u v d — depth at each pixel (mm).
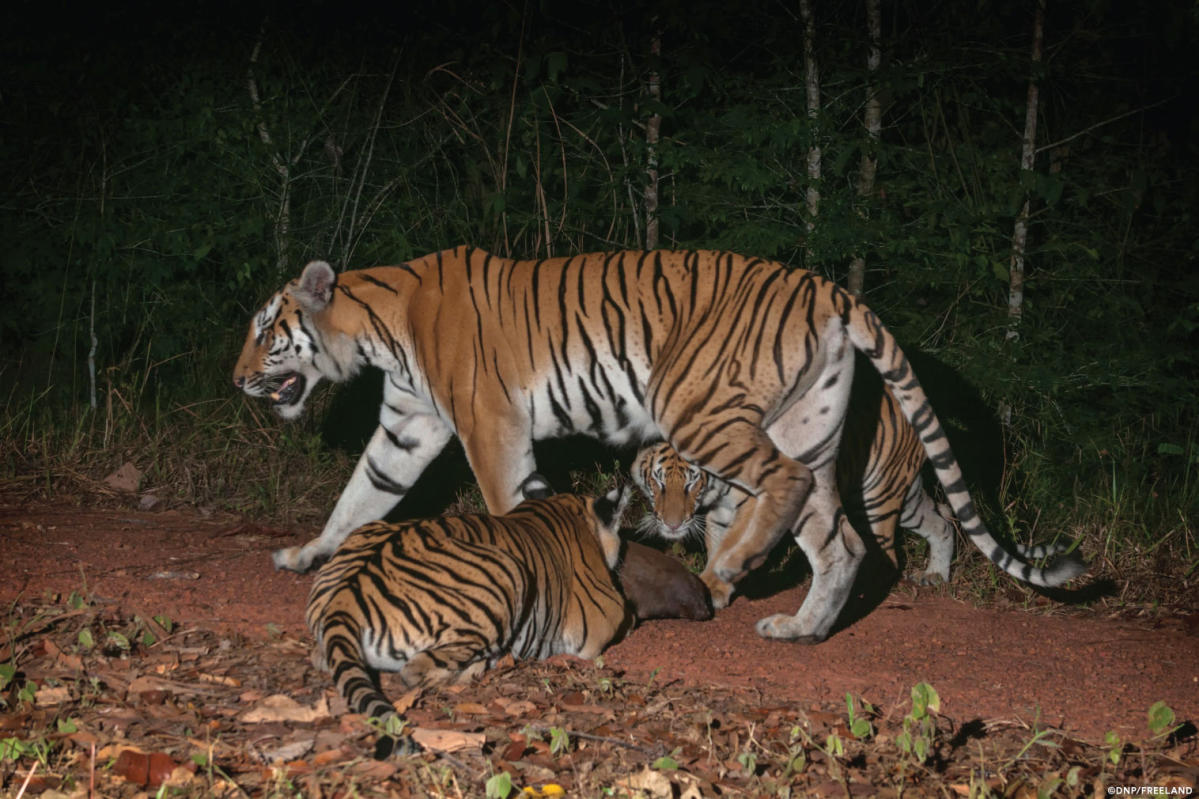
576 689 4074
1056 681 4734
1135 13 7766
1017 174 7598
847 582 5180
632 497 7066
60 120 8641
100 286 8445
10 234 8383
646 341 5395
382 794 3080
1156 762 3811
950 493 5227
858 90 7688
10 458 7234
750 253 7461
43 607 4598
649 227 7938
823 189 7469
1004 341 7512
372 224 8703
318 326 5816
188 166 8594
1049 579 5160
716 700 4148
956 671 4812
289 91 8742
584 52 8219
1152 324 8086
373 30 8914
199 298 8500
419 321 5695
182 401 8047
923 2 7922
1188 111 8047
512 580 4129
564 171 7957
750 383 5172
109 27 8625
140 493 7145
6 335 8609
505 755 3381
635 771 3350
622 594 5086
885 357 5145
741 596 5910
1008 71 7430
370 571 3990
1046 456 7473
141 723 3482
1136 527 6988
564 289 5523
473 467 5668
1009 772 3646
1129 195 7734
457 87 8664
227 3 8664
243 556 5898
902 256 7566
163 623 4465
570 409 5586
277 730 3492
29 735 3299
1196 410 7992
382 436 6027
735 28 7828
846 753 3631
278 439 7672
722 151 7543
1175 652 5273
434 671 3918
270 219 8586
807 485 5074
